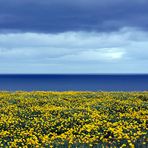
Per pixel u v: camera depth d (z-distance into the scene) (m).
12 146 17.16
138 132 18.20
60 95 35.22
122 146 16.03
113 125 20.36
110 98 32.03
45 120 22.75
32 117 23.95
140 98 32.38
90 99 31.50
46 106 27.77
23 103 29.62
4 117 23.34
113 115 23.56
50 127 21.08
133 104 27.62
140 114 23.75
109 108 26.28
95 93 37.16
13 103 30.09
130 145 16.11
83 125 20.47
